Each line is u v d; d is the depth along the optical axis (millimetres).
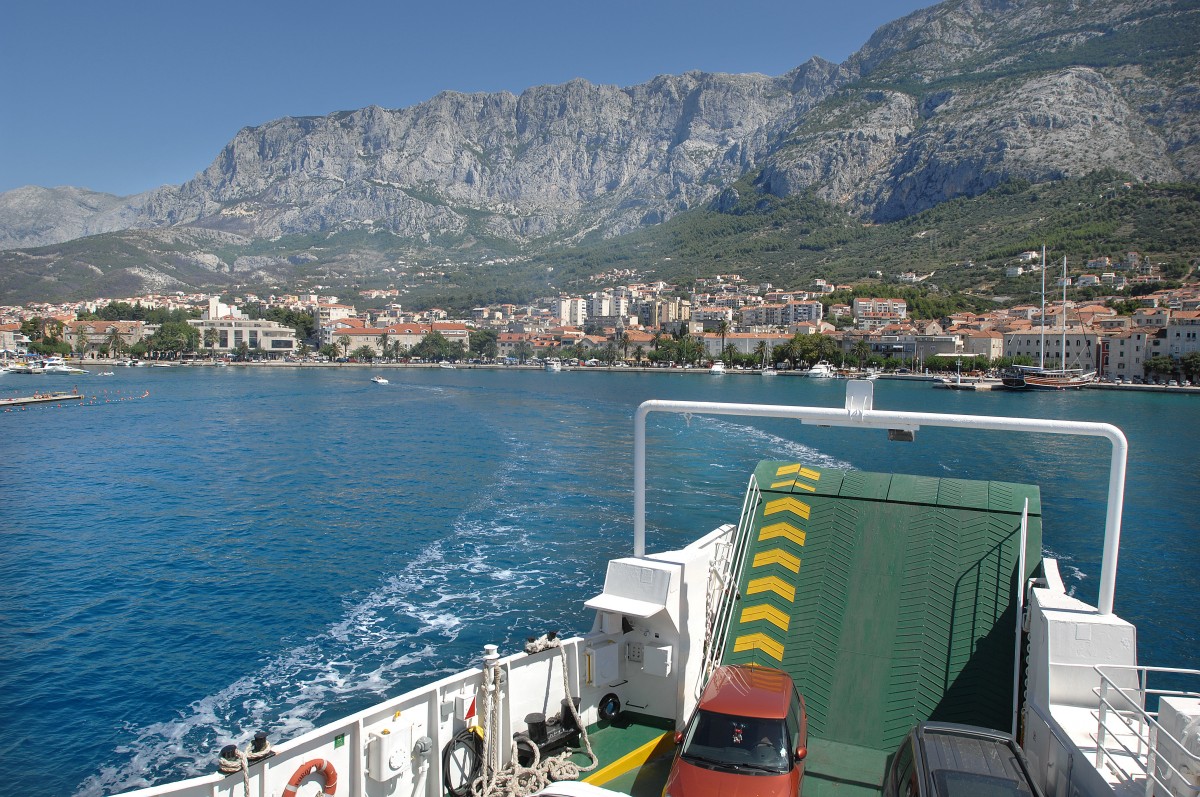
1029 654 13031
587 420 112188
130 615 35125
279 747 9922
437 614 34344
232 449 85250
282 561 42875
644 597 13266
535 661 12688
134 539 48125
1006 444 89438
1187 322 199625
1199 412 137000
